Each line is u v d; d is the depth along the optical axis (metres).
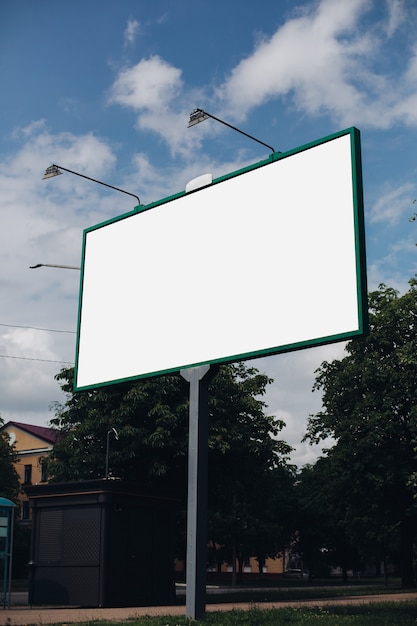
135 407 25.11
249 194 15.01
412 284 39.28
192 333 15.53
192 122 15.12
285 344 13.86
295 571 92.44
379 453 37.12
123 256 17.38
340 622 13.41
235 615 14.66
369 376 37.84
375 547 48.78
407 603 19.94
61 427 29.42
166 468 24.45
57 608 17.42
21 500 62.03
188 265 15.91
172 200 16.53
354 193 13.28
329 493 39.25
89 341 17.67
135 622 13.24
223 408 25.84
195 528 14.27
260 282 14.49
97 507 18.05
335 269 13.37
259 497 29.78
